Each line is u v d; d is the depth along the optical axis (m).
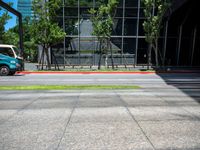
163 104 7.62
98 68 25.91
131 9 28.89
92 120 5.75
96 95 9.35
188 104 7.64
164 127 5.25
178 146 4.22
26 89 11.16
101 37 25.14
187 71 23.44
